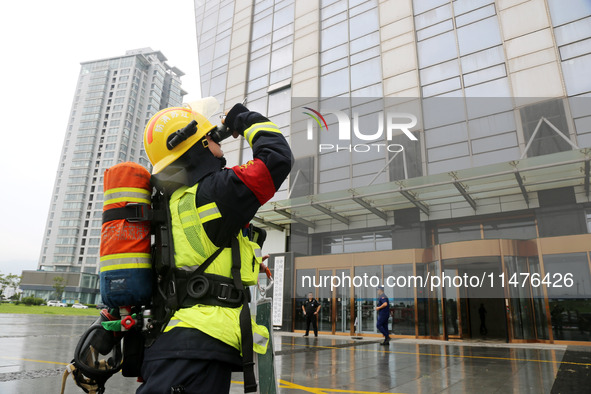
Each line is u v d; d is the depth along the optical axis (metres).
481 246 12.55
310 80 20.19
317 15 21.41
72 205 97.06
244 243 1.15
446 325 12.98
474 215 14.16
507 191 13.73
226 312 1.01
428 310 13.58
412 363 6.66
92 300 83.00
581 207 12.30
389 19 18.48
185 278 1.03
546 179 12.48
